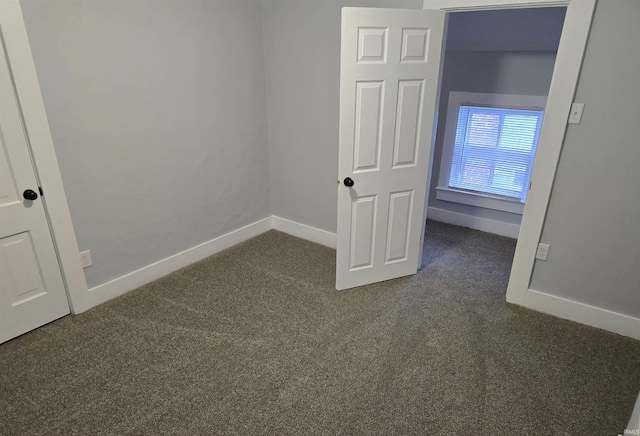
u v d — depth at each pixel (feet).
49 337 8.20
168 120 9.75
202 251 11.50
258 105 12.00
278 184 13.01
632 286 8.12
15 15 6.87
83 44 7.87
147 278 10.23
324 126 11.26
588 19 7.15
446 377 7.27
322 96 10.98
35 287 8.24
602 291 8.45
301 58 11.00
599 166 7.81
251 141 12.10
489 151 13.10
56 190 8.05
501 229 13.41
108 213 9.06
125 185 9.24
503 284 10.38
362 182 9.23
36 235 8.02
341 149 8.84
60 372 7.30
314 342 8.15
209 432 6.18
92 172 8.57
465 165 13.67
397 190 9.66
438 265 11.35
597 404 6.72
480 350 7.97
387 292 9.96
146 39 8.87
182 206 10.65
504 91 12.31
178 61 9.61
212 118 10.78
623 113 7.34
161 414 6.48
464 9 8.45
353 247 9.76
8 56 6.94
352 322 8.79
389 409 6.60
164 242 10.46
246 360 7.65
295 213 12.98
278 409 6.58
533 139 12.23
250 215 12.80
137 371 7.36
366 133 8.86
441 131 13.79
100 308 9.18
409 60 8.64
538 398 6.84
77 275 8.78
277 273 10.80
